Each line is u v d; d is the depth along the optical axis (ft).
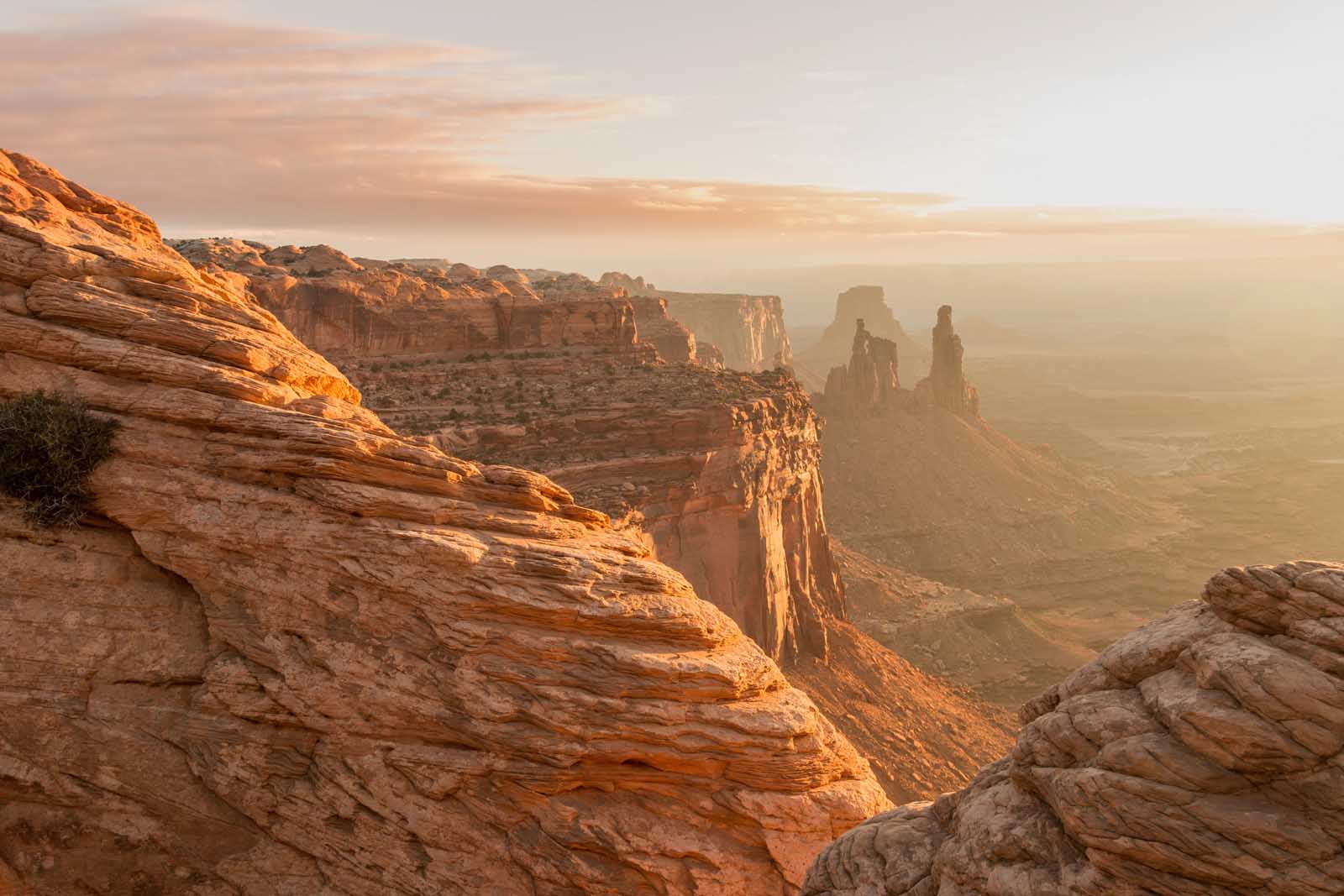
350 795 70.08
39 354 76.54
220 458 74.64
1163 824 39.68
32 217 83.41
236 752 71.20
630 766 68.85
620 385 277.64
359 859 69.46
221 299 85.66
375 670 70.33
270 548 72.64
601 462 237.25
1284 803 38.42
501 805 68.59
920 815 53.57
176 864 70.69
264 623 72.54
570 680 68.39
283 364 81.76
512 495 77.71
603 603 69.41
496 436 237.25
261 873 70.33
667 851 67.15
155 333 77.92
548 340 302.04
